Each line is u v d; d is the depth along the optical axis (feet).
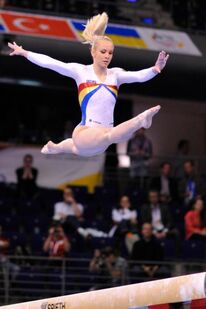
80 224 114.01
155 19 144.56
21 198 124.77
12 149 133.18
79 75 49.62
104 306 49.19
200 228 114.93
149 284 46.73
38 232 116.67
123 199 115.55
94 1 138.62
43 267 98.53
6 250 105.50
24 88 158.51
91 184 135.03
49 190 128.36
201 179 136.36
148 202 123.44
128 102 162.09
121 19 142.51
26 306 54.95
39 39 127.95
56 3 140.15
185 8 147.64
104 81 49.55
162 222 114.21
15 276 102.73
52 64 49.52
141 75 49.55
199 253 112.37
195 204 116.26
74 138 48.29
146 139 134.21
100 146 46.88
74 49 128.77
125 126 44.83
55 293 103.60
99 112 49.06
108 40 49.47
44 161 133.90
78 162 135.33
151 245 104.17
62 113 160.35
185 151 143.23
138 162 133.59
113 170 139.85
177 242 113.39
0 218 118.01
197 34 143.02
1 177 131.34
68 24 134.72
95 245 111.14
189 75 138.62
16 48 50.01
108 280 101.60
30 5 141.69
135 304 47.37
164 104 163.53
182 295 44.32
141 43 134.31
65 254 104.42
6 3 139.74
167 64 135.85
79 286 103.76
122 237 111.24
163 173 129.80
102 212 124.67
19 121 158.10
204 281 42.75
